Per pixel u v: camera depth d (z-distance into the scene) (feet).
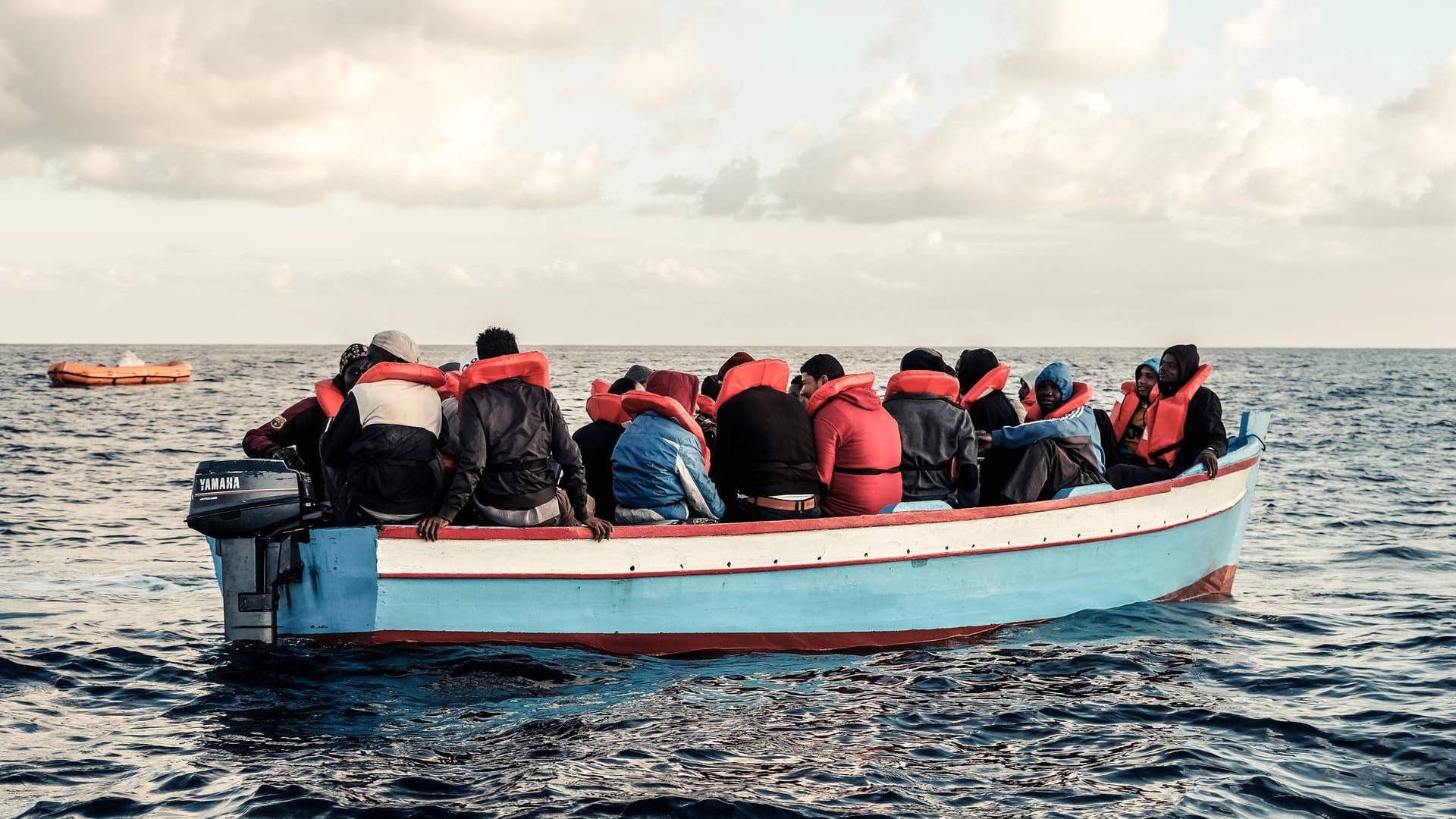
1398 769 15.84
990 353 26.45
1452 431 87.76
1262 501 47.39
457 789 14.65
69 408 115.75
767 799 14.44
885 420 22.80
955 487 24.61
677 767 15.52
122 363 175.94
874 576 22.17
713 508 21.77
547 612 20.54
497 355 20.48
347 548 19.75
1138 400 29.68
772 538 21.35
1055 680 20.17
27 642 21.86
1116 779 15.37
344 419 20.10
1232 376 243.81
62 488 49.32
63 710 17.87
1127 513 25.03
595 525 20.31
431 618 20.22
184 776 15.07
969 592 23.17
